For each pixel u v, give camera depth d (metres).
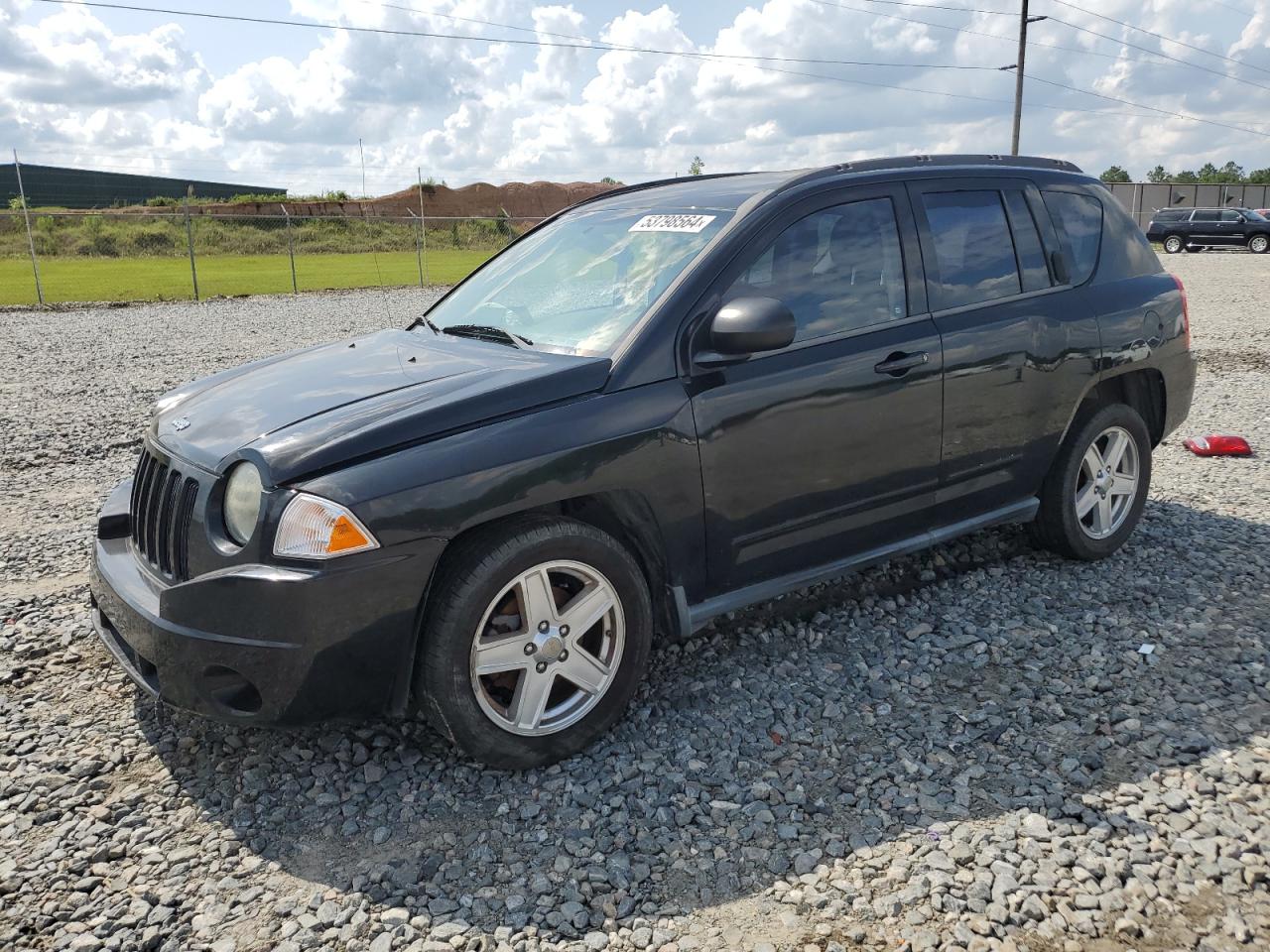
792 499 3.55
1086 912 2.41
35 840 2.77
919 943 2.32
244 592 2.71
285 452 2.81
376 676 2.84
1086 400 4.57
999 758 3.10
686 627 3.39
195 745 3.26
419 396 3.05
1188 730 3.23
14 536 5.41
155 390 9.95
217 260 38.25
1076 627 4.04
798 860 2.63
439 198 69.38
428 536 2.80
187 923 2.44
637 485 3.15
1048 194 4.50
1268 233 32.91
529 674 3.02
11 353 12.80
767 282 3.52
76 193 81.94
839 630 4.07
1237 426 7.77
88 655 3.91
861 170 3.94
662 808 2.87
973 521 4.23
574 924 2.42
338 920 2.43
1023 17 36.31
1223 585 4.44
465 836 2.78
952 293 4.01
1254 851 2.62
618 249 3.81
